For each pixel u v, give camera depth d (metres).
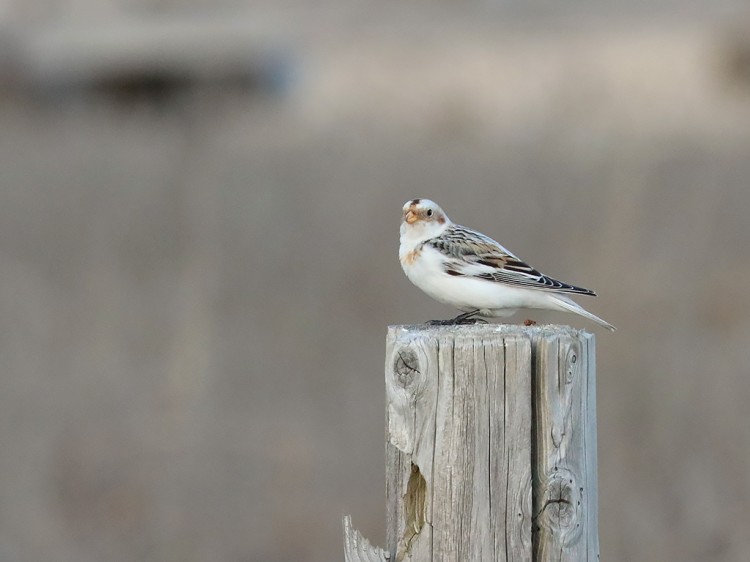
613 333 13.51
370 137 29.31
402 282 16.62
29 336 14.72
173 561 10.91
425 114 33.62
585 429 5.48
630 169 19.25
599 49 46.50
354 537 5.62
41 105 38.00
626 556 10.30
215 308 15.34
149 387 13.32
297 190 21.03
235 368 14.02
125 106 38.22
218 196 20.70
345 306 15.83
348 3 70.81
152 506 11.39
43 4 49.91
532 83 39.34
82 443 12.30
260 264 17.28
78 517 11.38
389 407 5.47
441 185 21.22
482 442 5.36
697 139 25.58
